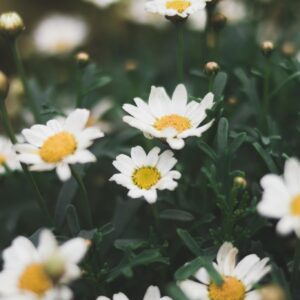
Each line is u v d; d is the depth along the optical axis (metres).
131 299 0.36
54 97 0.55
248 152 0.42
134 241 0.34
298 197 0.28
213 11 0.40
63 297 0.27
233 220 0.33
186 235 0.32
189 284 0.30
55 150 0.31
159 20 0.58
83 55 0.40
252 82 0.41
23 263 0.29
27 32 0.75
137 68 0.55
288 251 0.37
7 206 0.41
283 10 0.55
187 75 0.55
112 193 0.44
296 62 0.40
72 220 0.34
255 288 0.30
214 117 0.35
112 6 0.65
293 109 0.46
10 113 0.54
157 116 0.34
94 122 0.47
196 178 0.40
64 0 0.76
